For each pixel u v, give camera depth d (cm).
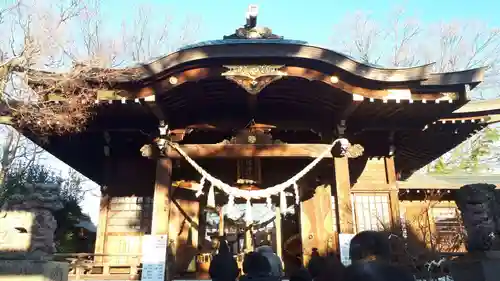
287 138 1534
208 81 1209
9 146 2195
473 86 1164
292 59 1132
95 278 1306
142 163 1505
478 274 800
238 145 1261
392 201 1444
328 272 412
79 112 1143
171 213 1428
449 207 1836
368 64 1130
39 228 789
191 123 1352
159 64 1109
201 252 1505
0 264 738
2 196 1898
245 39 1282
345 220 1205
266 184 1515
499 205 864
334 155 1279
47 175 2581
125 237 1430
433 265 1247
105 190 1473
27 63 1085
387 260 275
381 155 1492
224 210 1688
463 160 3055
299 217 1502
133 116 1284
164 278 1129
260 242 1920
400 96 1155
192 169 1516
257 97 1303
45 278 748
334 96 1230
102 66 1095
